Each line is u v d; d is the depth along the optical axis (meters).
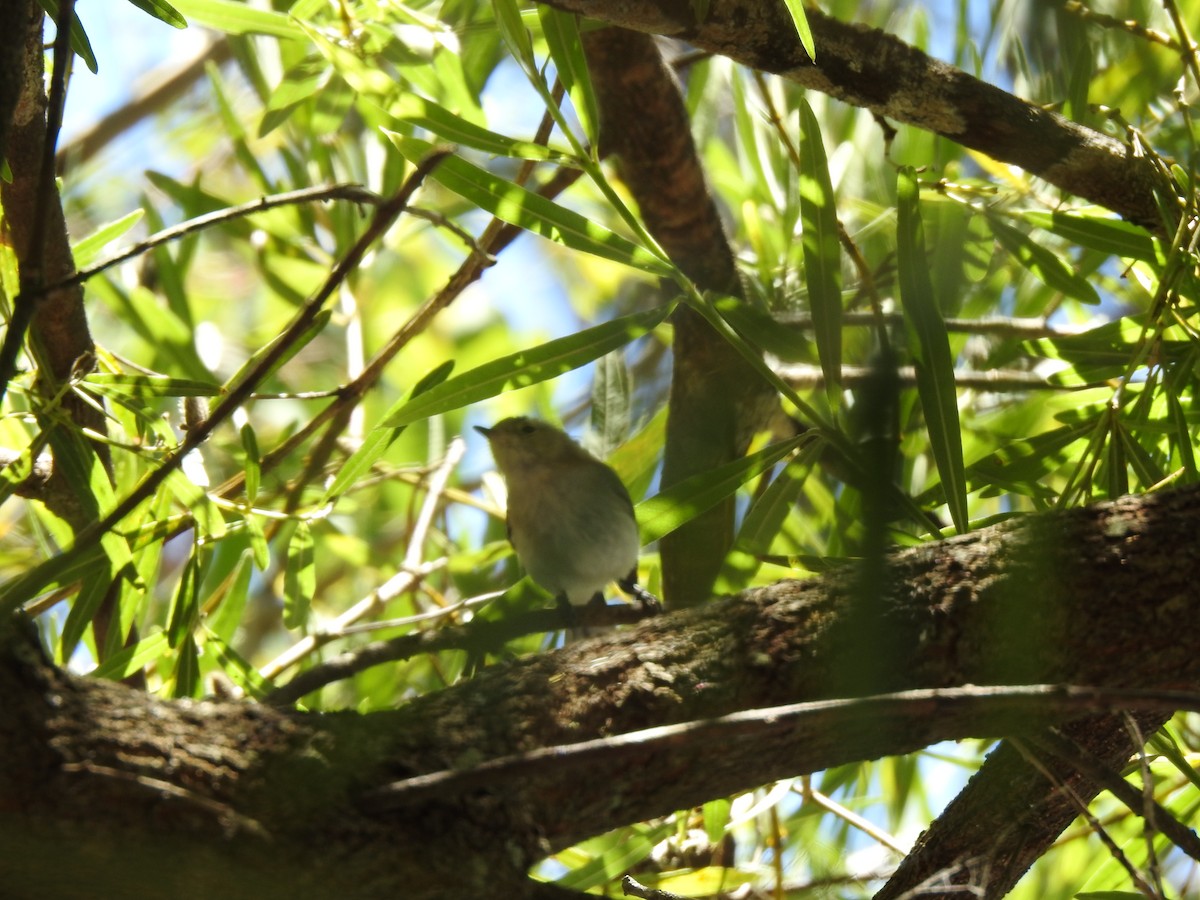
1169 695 2.94
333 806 2.97
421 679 7.46
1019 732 3.69
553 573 6.68
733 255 6.98
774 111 6.88
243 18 5.80
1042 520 3.83
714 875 6.03
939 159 7.13
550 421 7.52
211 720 3.06
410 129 5.82
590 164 4.96
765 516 5.11
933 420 4.80
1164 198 5.22
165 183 7.81
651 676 3.46
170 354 7.24
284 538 7.54
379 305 11.39
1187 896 6.20
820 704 2.95
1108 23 5.72
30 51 4.56
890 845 6.04
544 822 3.26
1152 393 5.12
